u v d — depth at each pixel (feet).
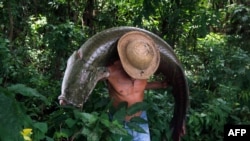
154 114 13.10
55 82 17.52
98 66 10.87
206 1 24.53
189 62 23.81
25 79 16.76
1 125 6.95
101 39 11.08
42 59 23.97
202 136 14.78
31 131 8.04
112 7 29.17
